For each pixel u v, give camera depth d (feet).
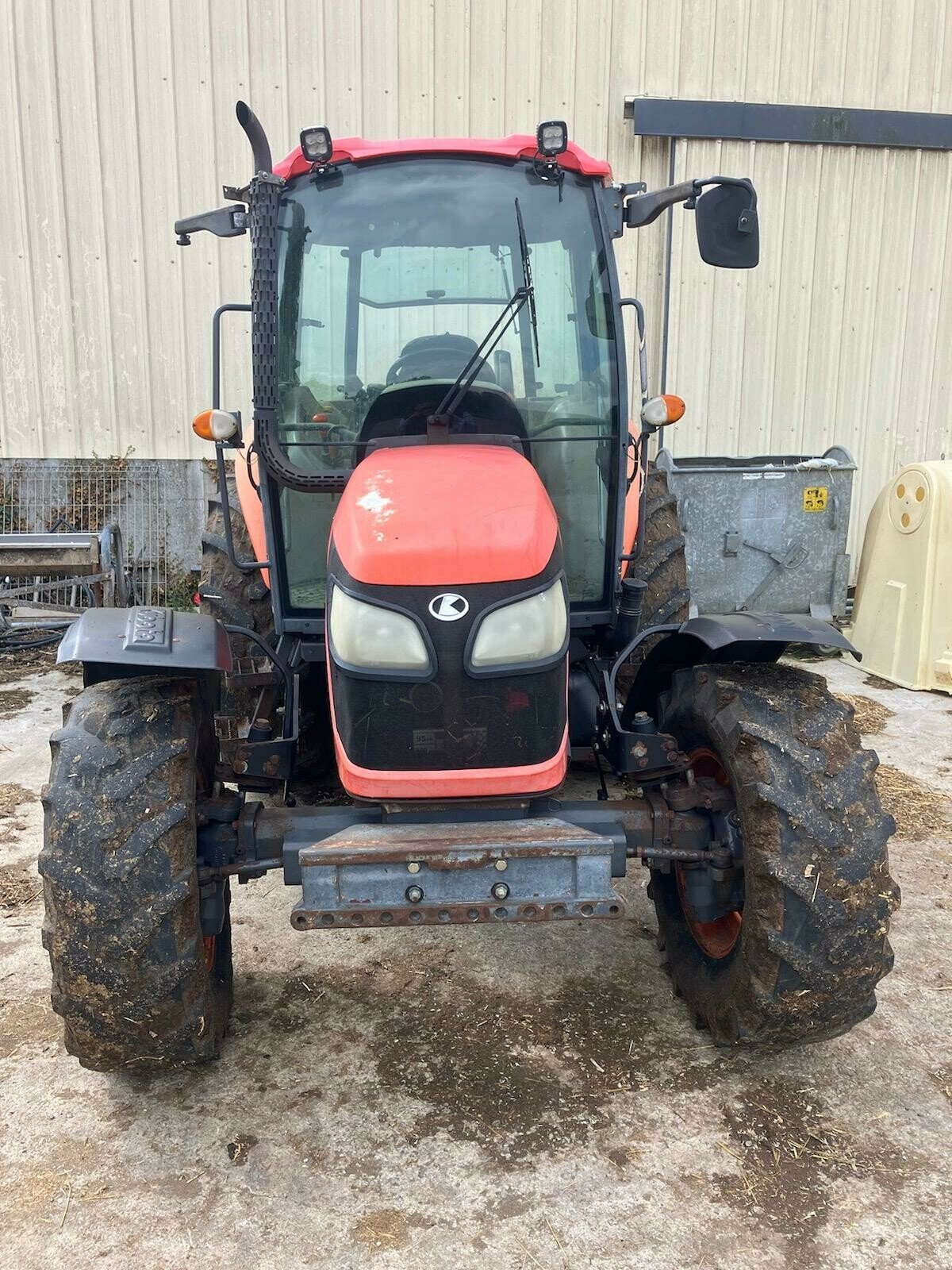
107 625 7.71
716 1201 6.91
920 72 23.15
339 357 9.47
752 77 22.58
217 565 13.52
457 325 9.61
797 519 20.08
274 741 8.50
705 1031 8.80
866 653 19.76
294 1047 8.66
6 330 22.29
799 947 7.17
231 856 7.89
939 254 24.13
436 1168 7.23
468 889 7.21
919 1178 7.11
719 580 20.12
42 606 20.47
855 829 7.21
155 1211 6.89
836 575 20.39
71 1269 6.44
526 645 7.26
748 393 23.95
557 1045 8.63
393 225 9.45
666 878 9.71
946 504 18.12
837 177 23.26
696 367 23.62
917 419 24.91
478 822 7.54
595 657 10.28
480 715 7.30
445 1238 6.63
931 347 24.62
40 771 14.76
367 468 8.35
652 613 13.33
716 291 23.31
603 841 7.21
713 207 8.56
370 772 7.39
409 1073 8.29
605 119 22.44
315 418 9.41
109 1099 8.04
